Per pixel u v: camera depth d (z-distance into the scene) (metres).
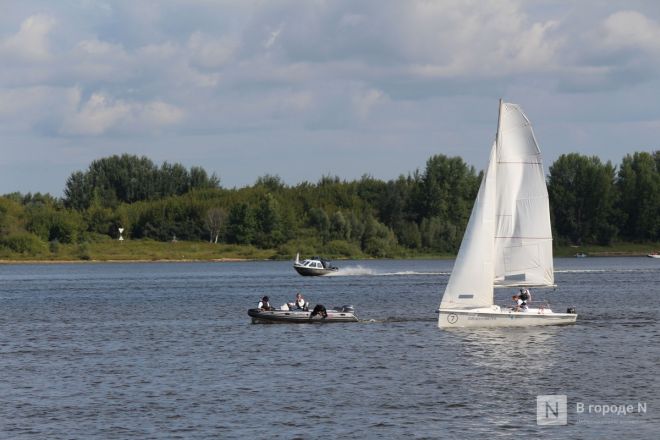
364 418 92.69
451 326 146.00
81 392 105.69
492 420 91.69
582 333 148.25
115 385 109.62
